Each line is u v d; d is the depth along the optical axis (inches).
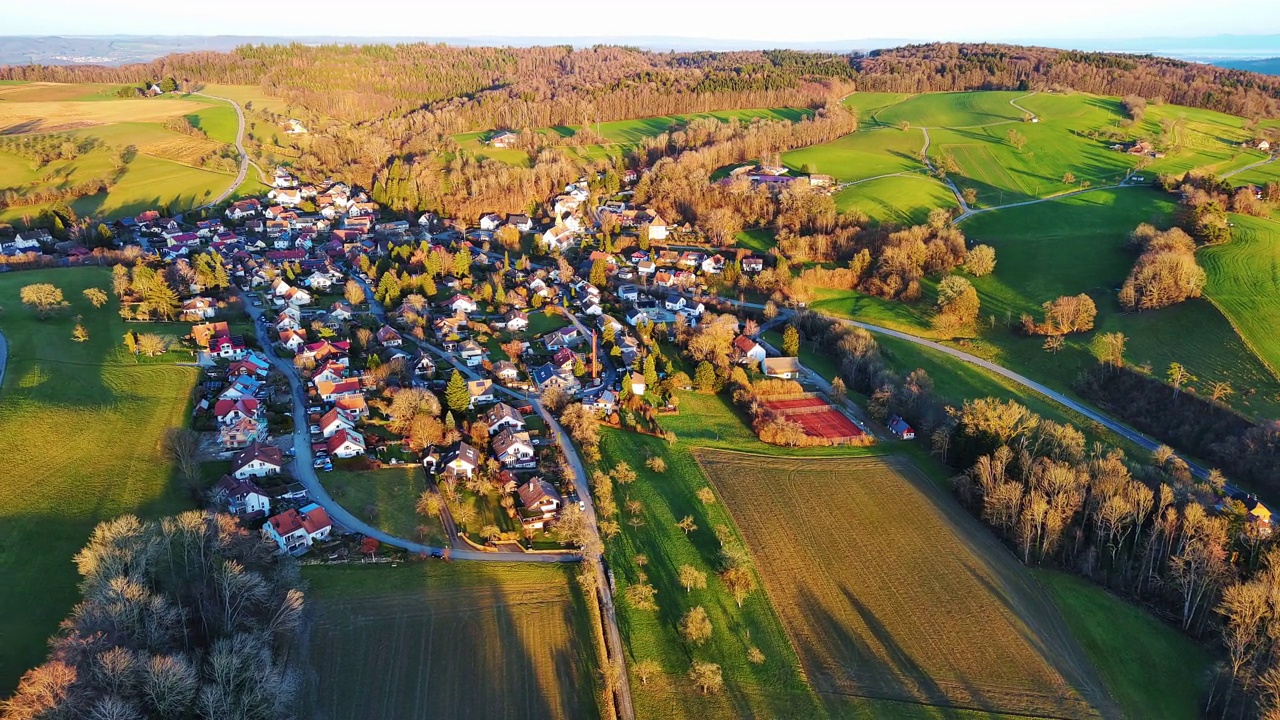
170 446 3919.8
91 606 2662.4
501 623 3211.1
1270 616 3053.6
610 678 2925.7
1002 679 3063.5
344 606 3216.0
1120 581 3607.3
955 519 4052.7
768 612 3376.0
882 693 2992.1
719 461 4537.4
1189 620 3348.9
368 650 3002.0
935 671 3093.0
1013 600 3479.3
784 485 4315.9
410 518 3850.9
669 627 3284.9
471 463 4215.1
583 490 4188.0
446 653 3029.0
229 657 2544.3
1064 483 3801.7
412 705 2780.5
